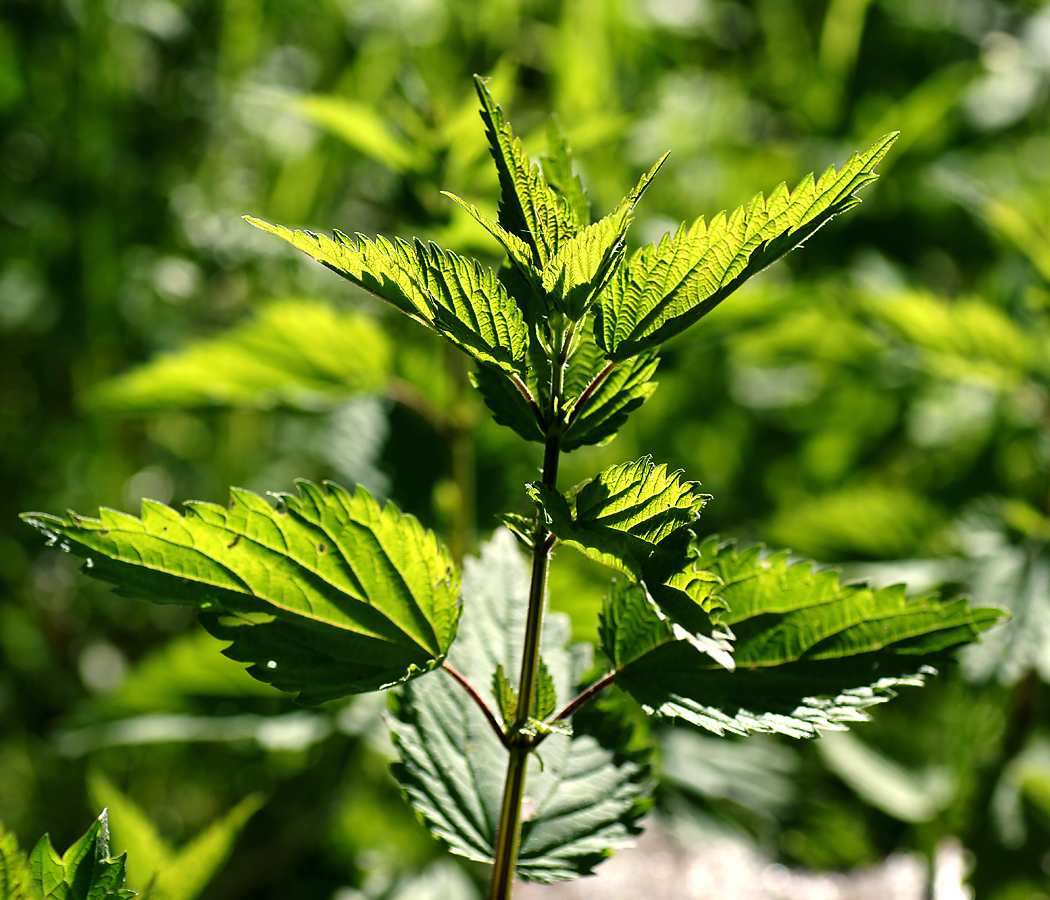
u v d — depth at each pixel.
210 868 0.56
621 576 0.52
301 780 0.94
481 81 0.49
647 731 0.62
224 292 1.12
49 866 0.50
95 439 1.09
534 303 0.51
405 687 0.54
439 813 0.53
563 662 0.55
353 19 1.16
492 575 0.57
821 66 1.33
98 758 0.96
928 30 1.40
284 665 0.50
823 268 1.15
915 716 0.87
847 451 1.13
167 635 1.10
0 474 1.08
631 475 0.48
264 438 1.15
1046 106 1.34
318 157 1.09
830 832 0.81
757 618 0.51
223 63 1.16
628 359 0.50
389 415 0.86
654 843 0.82
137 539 0.49
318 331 0.80
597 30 1.17
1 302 1.10
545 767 0.54
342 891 0.84
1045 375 0.85
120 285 1.09
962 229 1.22
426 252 0.48
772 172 1.25
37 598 1.08
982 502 0.86
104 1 1.08
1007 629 0.72
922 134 1.23
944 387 1.11
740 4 1.44
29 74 1.11
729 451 1.11
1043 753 0.83
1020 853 0.75
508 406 0.51
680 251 0.48
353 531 0.50
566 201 0.50
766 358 1.13
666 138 1.16
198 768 0.97
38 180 1.10
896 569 0.83
